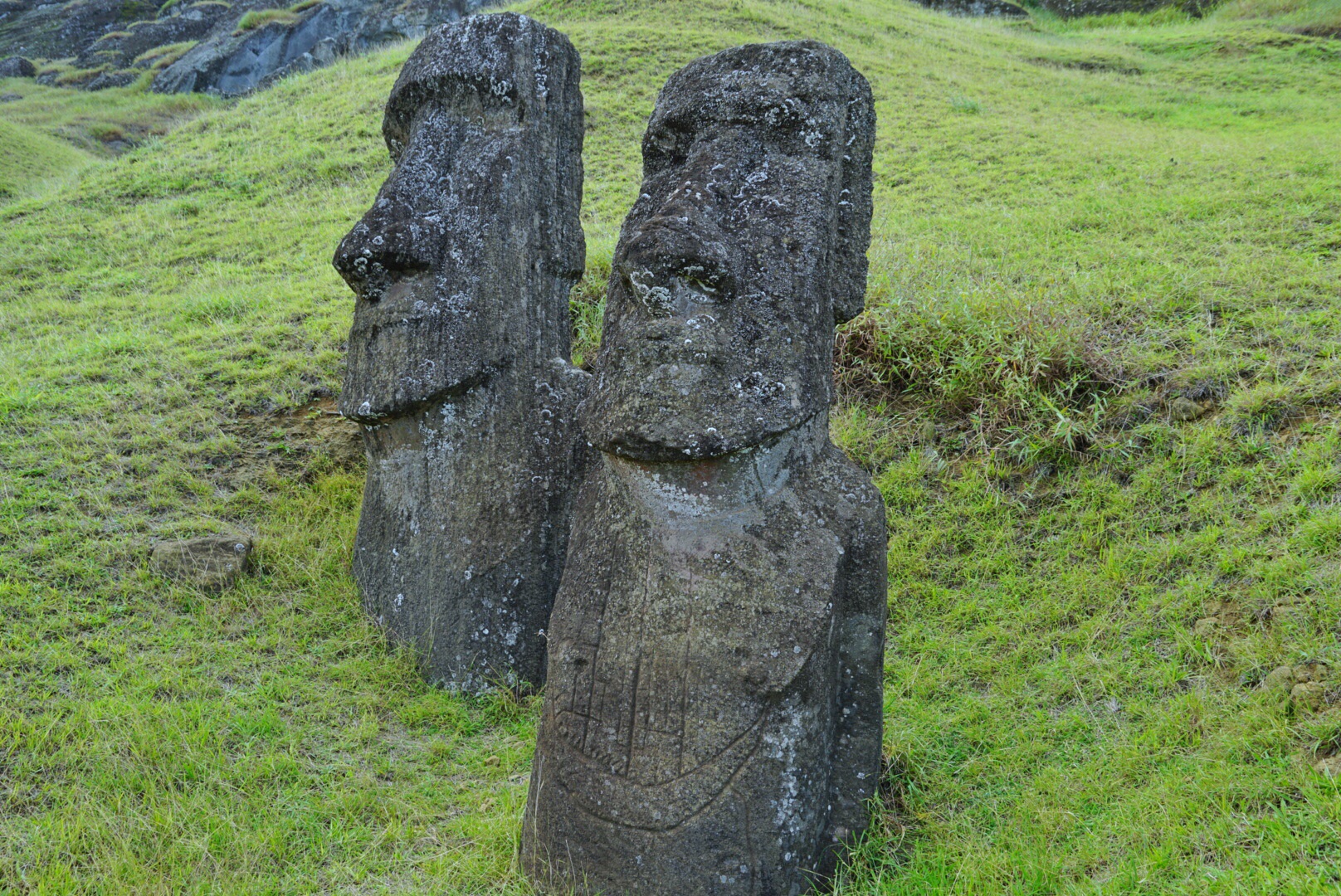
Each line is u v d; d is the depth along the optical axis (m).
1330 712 3.48
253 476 6.14
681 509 3.23
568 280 5.35
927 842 3.46
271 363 7.25
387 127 5.61
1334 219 7.59
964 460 5.79
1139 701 4.02
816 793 3.23
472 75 5.08
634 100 13.20
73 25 37.56
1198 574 4.55
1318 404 5.19
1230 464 5.05
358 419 5.15
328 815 3.80
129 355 7.53
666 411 3.13
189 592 5.07
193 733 4.09
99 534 5.43
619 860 3.16
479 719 4.63
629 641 3.24
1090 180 9.82
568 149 5.33
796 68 3.50
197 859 3.51
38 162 18.00
